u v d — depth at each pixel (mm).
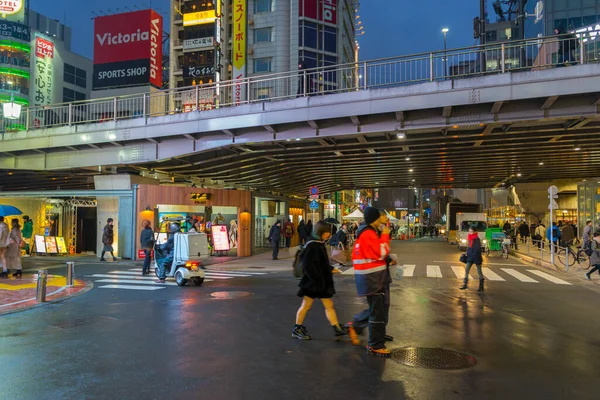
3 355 5996
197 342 6617
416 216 86375
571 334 7227
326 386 4805
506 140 19312
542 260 20109
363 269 5906
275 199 31406
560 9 48000
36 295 10398
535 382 4984
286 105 18484
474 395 4590
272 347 6324
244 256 24312
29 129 24828
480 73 15930
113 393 4637
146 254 15719
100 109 24484
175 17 68562
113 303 10008
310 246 6680
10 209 14484
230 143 20266
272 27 57562
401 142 20031
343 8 63062
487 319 8367
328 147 20891
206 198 23062
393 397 4516
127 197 21359
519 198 42188
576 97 15312
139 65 61656
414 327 7660
